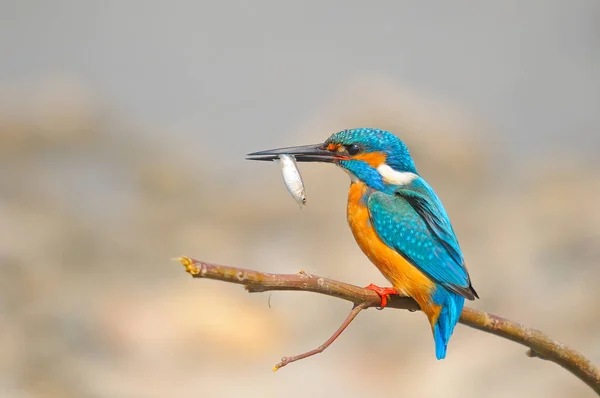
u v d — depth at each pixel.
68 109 21.70
